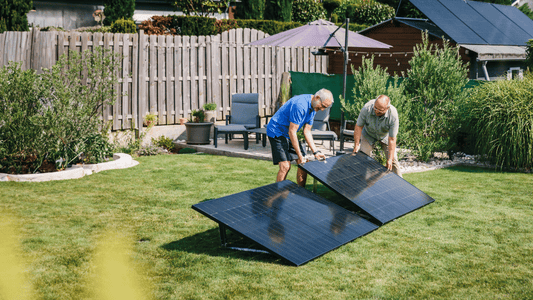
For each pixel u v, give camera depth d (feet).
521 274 13.47
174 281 12.73
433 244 15.78
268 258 14.38
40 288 12.21
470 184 24.63
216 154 33.91
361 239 16.12
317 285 12.57
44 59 32.83
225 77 40.93
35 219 17.85
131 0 61.31
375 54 48.60
